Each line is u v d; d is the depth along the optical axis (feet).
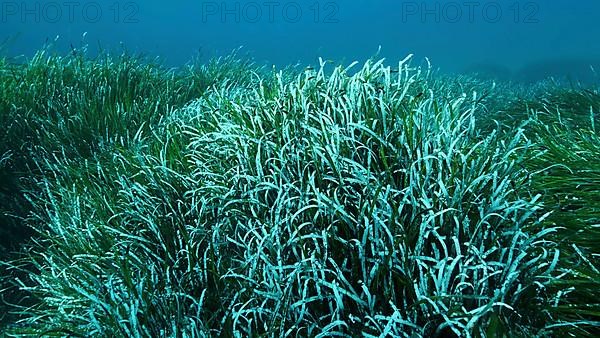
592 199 9.33
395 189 8.52
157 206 10.28
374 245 7.89
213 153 11.21
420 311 7.22
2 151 15.10
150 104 17.94
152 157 12.01
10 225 13.94
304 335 7.56
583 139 11.62
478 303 7.17
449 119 10.10
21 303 12.24
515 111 19.07
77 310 8.80
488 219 8.16
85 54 21.53
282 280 7.79
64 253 10.66
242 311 7.47
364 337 7.11
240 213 9.14
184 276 8.61
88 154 15.70
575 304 7.34
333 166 8.85
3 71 19.77
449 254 7.89
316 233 8.31
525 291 7.36
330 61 11.55
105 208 11.43
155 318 7.82
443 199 8.16
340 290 7.01
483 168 8.85
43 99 17.60
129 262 9.18
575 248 7.59
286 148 9.89
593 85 21.40
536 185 9.71
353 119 10.02
